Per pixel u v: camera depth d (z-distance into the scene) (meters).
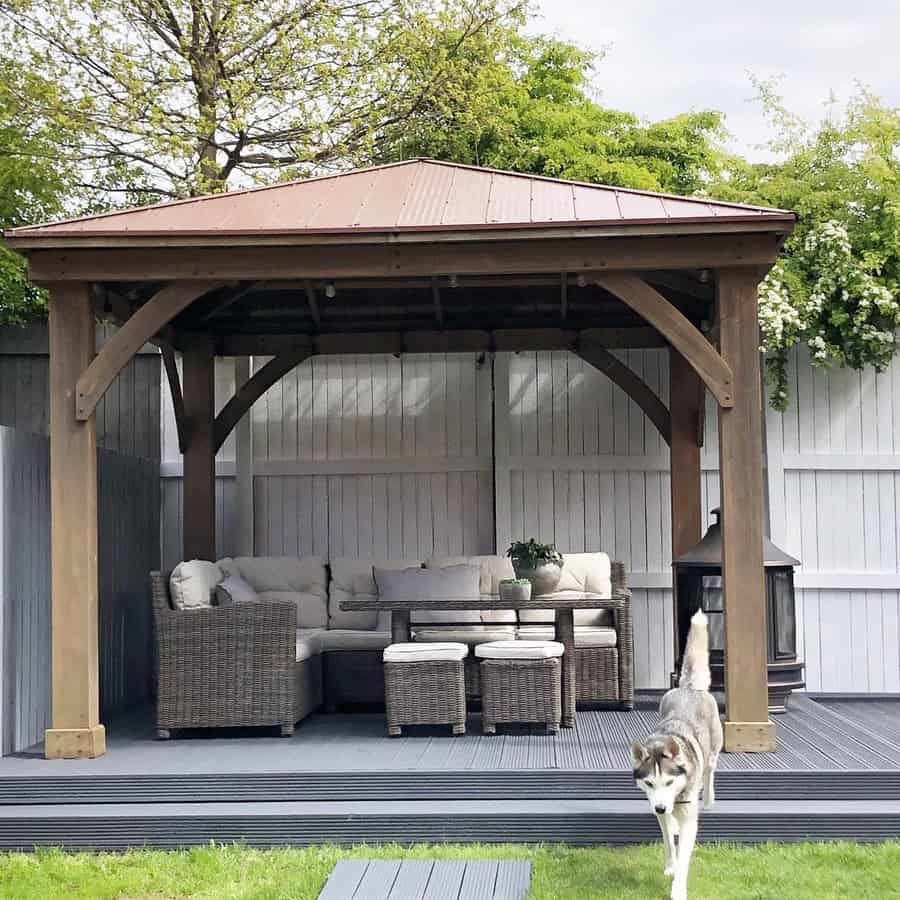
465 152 14.61
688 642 5.72
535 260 6.71
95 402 6.80
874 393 9.86
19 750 7.14
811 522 9.84
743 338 6.64
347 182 7.95
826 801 5.95
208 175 13.79
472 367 10.19
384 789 6.09
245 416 10.16
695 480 9.34
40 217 12.55
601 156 14.54
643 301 6.68
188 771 6.23
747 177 10.90
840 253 9.71
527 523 9.99
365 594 9.34
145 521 9.87
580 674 8.30
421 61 13.90
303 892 5.11
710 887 5.09
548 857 5.53
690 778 4.89
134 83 13.10
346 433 10.20
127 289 7.96
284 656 7.46
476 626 8.71
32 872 5.54
